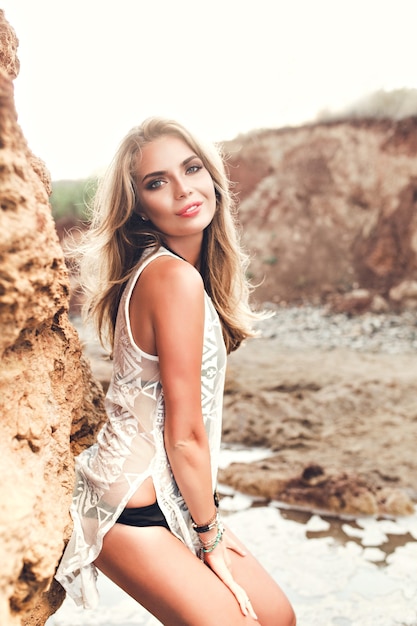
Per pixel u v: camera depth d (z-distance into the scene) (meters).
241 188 14.66
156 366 2.02
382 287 12.19
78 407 2.15
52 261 1.54
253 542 3.74
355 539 3.78
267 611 2.18
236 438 5.68
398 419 5.84
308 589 3.22
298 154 14.13
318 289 12.89
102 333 2.40
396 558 3.53
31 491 1.44
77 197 14.21
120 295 2.28
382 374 7.37
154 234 2.21
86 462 2.12
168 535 2.00
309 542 3.74
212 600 1.94
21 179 1.41
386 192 12.73
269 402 6.21
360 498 4.16
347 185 13.27
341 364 8.08
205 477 2.00
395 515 4.08
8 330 1.43
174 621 1.95
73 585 1.98
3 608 1.24
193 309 1.96
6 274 1.35
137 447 2.01
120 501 1.95
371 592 3.20
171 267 1.99
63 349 1.96
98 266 2.33
